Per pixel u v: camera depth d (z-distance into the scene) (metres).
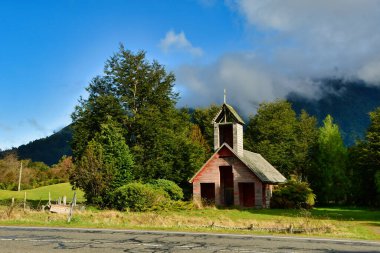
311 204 48.06
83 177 38.25
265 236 18.55
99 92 50.34
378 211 46.28
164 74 51.50
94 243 15.70
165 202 38.03
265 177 48.00
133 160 45.69
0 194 67.31
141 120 47.47
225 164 47.84
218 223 24.98
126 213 31.31
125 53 50.22
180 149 51.03
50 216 27.23
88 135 47.47
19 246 14.84
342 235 20.23
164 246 15.21
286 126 80.88
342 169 61.66
